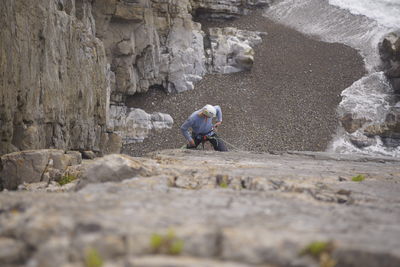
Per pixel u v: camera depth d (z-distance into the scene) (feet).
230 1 153.38
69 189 19.16
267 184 16.42
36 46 44.45
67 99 54.60
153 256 7.79
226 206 11.14
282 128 110.63
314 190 15.46
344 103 118.11
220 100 118.52
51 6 49.01
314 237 8.12
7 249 8.00
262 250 7.78
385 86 124.77
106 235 8.12
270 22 155.12
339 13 156.97
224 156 31.42
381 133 109.50
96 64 68.54
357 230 9.07
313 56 137.69
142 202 11.23
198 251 7.95
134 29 109.19
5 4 36.73
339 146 106.73
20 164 24.02
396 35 133.59
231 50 129.49
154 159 27.22
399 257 7.27
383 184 17.84
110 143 87.76
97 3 99.81
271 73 129.80
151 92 119.85
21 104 40.88
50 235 8.39
